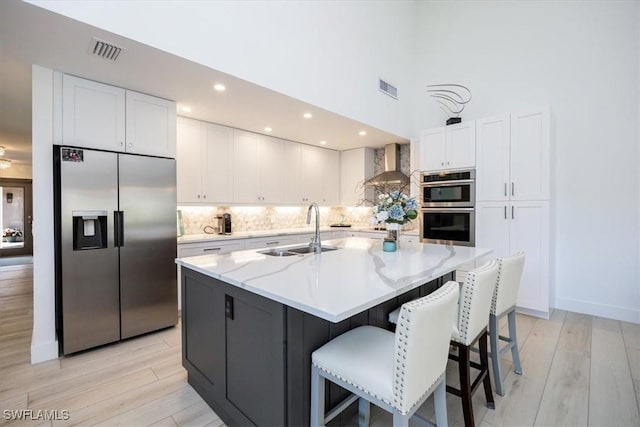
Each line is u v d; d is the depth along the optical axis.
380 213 2.51
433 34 4.84
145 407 1.86
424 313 1.08
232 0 2.55
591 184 3.48
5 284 4.73
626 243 3.30
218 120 3.77
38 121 2.35
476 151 3.79
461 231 3.89
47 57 2.23
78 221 2.52
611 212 3.37
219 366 1.78
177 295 3.08
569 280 3.62
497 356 1.97
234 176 4.09
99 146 2.62
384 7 4.33
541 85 3.83
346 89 3.68
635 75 3.24
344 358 1.32
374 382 1.18
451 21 4.64
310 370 1.44
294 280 1.53
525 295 3.47
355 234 5.23
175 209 3.05
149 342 2.76
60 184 2.40
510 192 3.54
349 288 1.39
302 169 5.04
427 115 4.89
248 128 4.14
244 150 4.21
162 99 3.01
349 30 3.74
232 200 4.07
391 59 4.48
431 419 1.75
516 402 1.90
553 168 3.53
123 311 2.72
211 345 1.85
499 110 4.18
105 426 1.69
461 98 4.53
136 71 2.45
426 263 1.98
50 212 2.42
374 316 1.88
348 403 1.57
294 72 3.06
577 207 3.56
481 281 1.60
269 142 4.54
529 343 2.72
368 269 1.79
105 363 2.38
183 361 2.13
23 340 2.75
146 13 2.08
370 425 1.69
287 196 4.79
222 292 1.74
